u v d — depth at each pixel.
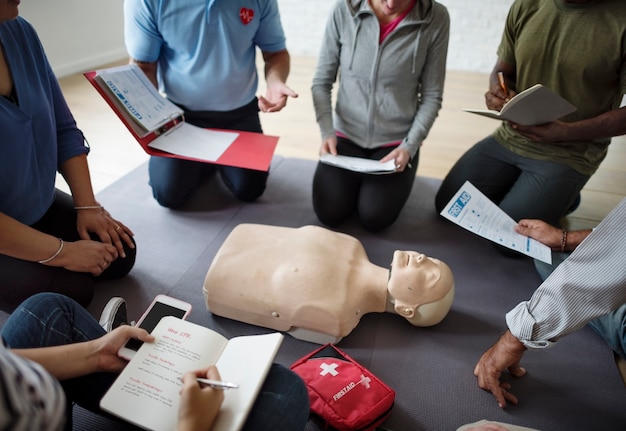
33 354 0.72
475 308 1.38
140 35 1.48
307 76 3.31
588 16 1.31
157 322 0.95
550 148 1.52
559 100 1.17
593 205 1.91
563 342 1.27
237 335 1.24
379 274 1.25
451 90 3.16
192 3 1.40
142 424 0.71
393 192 1.61
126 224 1.66
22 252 1.02
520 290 1.45
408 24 1.44
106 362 0.78
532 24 1.42
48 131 1.11
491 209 1.42
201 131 1.56
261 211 1.78
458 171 1.72
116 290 1.38
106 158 2.10
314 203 1.67
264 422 0.72
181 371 0.78
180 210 1.76
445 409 1.08
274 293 1.18
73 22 3.00
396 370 1.17
